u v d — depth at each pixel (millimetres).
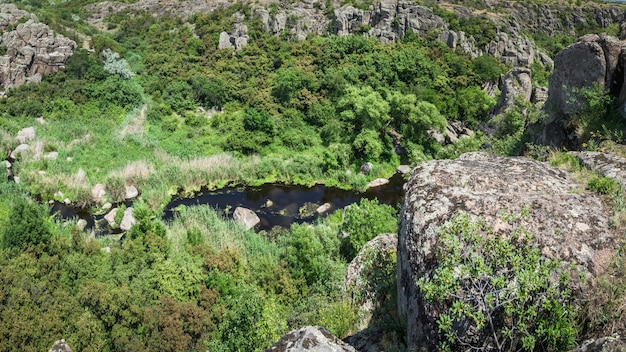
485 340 7758
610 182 9867
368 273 14953
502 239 8383
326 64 59281
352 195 41594
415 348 8672
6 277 20469
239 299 17766
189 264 23359
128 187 39125
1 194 35125
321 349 8336
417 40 64188
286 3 72312
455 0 79375
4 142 42688
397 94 49375
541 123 23344
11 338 18297
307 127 51125
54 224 31953
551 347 7508
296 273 24312
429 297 7883
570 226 8625
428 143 50156
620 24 21828
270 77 57594
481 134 38281
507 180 10375
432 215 9273
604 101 18406
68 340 19078
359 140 45938
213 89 53281
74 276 22391
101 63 56219
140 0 87000
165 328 19812
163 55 60656
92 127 47781
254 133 48000
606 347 6816
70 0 91625
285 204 39156
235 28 65312
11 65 51594
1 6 59531
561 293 7754
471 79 58094
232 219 35094
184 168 41969
